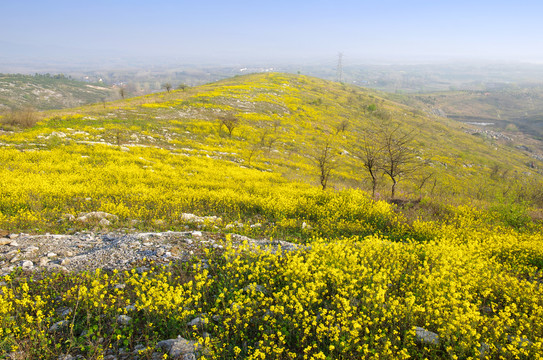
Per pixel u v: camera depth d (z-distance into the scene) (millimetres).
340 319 4828
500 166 61094
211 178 21219
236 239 9469
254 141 38406
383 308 5211
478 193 24109
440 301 5277
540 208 17812
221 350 4461
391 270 7074
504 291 6441
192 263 7516
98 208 12406
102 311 5484
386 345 4332
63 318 5262
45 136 25078
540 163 90500
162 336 4957
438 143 70688
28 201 11922
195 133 35812
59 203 12469
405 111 105625
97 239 9141
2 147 21125
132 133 30516
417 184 27703
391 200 16656
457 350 4641
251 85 74188
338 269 6191
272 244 9117
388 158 17781
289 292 5711
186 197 14758
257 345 4758
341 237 10703
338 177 31062
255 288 5930
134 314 5426
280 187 20078
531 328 5121
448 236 10695
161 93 64625
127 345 4727
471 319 4988
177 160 25078
